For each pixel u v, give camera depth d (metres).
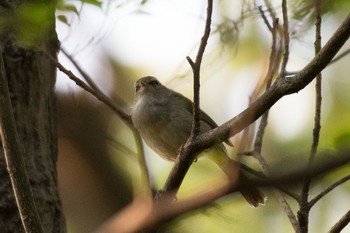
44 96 6.93
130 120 6.45
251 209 11.14
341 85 11.26
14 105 6.57
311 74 4.70
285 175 2.48
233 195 2.61
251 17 7.39
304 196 5.65
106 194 9.54
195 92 5.49
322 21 6.78
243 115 5.00
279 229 11.08
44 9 6.09
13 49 6.64
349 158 2.46
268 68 5.50
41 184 6.44
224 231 10.71
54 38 6.54
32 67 6.78
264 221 11.08
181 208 2.69
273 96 4.80
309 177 2.45
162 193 5.66
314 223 10.99
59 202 6.62
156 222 2.80
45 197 6.42
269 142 10.55
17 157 4.86
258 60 9.99
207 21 5.21
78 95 9.66
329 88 11.27
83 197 9.44
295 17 6.76
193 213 2.71
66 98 9.45
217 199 2.62
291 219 5.64
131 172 10.00
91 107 9.77
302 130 10.91
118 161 9.98
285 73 5.90
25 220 4.81
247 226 11.02
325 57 4.64
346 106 11.06
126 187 9.68
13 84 6.62
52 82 7.14
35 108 6.76
